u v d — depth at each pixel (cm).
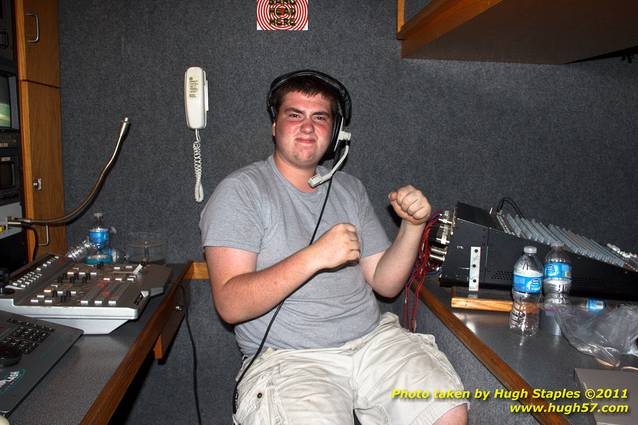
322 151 137
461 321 128
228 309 115
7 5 138
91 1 173
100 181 171
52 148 166
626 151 190
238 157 181
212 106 179
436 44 156
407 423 115
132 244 182
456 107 184
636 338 108
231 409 190
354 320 132
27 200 150
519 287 129
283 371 118
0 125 136
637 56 186
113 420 186
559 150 189
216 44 177
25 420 73
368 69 180
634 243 194
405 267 138
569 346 112
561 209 191
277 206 130
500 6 115
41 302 106
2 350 86
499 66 184
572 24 130
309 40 178
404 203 126
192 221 183
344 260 110
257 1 176
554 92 186
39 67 156
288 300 128
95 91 176
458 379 121
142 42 175
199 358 188
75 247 166
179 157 180
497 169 188
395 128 183
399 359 124
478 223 146
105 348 101
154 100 177
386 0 178
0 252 134
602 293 141
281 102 137
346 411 112
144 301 116
